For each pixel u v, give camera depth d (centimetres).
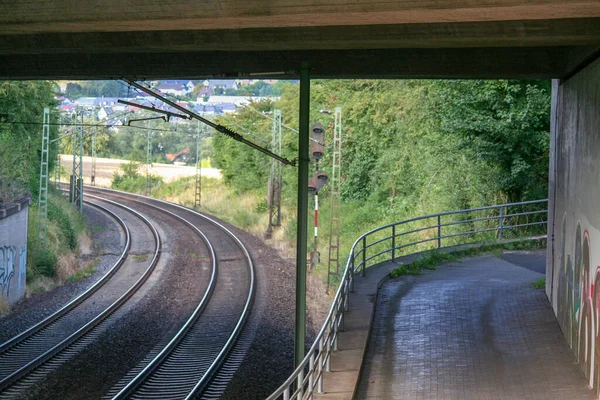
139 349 1964
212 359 1836
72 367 1773
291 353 1961
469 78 1568
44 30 1101
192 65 1572
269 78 1574
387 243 3409
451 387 1171
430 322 1570
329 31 1243
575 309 1307
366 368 1280
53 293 2831
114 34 1348
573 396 1107
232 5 963
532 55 1467
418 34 1205
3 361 1823
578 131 1348
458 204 3316
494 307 1684
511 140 2739
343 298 1466
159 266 3378
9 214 2598
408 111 3978
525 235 2830
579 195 1311
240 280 2986
